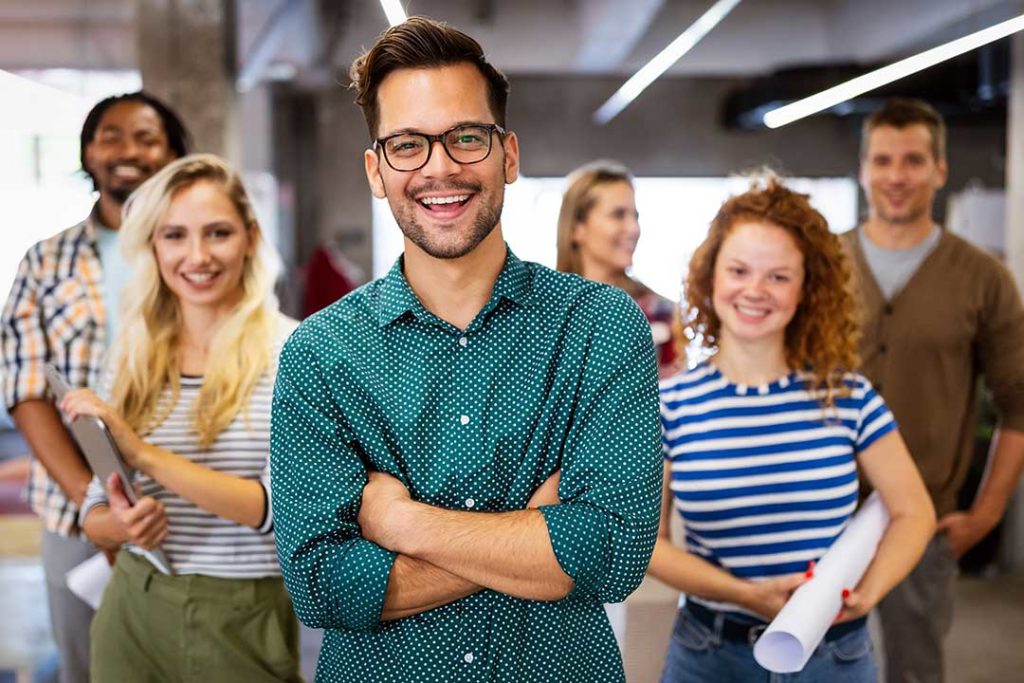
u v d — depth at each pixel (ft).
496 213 5.08
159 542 6.56
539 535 4.85
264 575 6.85
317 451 5.18
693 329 7.09
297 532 5.09
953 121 30.94
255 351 6.99
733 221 6.63
